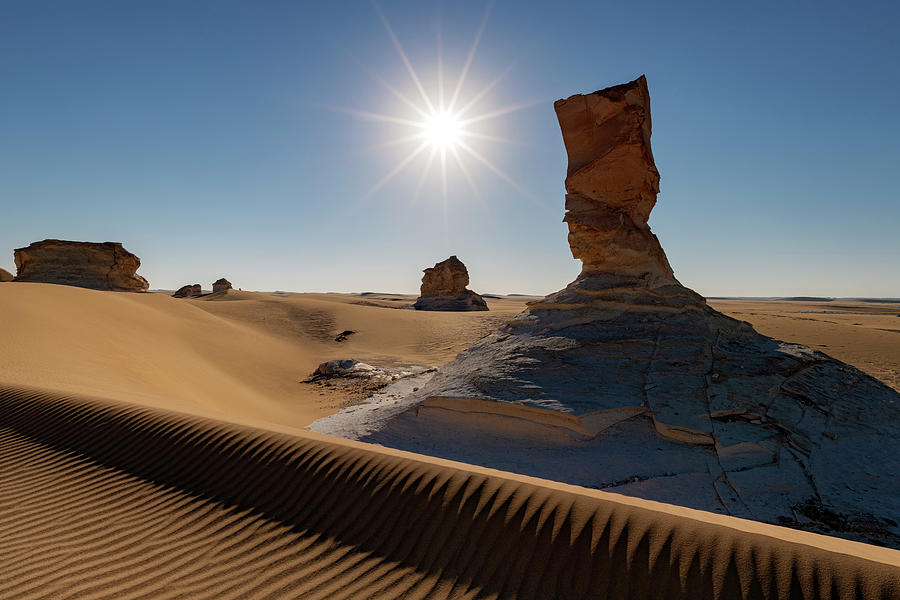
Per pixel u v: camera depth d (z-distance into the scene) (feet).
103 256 130.62
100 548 14.10
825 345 67.62
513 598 11.37
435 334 106.93
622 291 41.01
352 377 66.80
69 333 54.70
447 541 13.21
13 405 25.50
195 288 268.82
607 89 42.47
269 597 11.92
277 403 55.67
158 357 59.52
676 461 25.64
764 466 24.63
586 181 43.65
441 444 31.35
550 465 26.68
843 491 22.52
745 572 10.48
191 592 12.16
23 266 126.31
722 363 33.32
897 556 12.63
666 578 10.90
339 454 17.39
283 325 119.44
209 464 18.33
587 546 12.01
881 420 28.40
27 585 12.42
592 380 32.81
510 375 35.29
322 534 14.33
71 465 19.33
